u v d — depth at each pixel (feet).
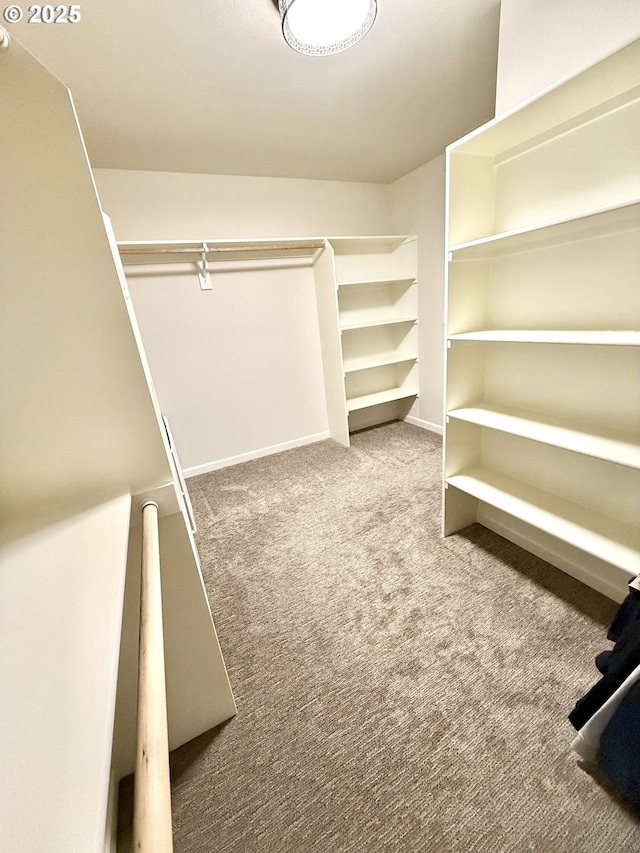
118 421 2.55
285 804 3.09
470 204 4.79
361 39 4.19
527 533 5.80
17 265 2.06
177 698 3.45
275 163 8.00
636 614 3.08
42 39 3.94
